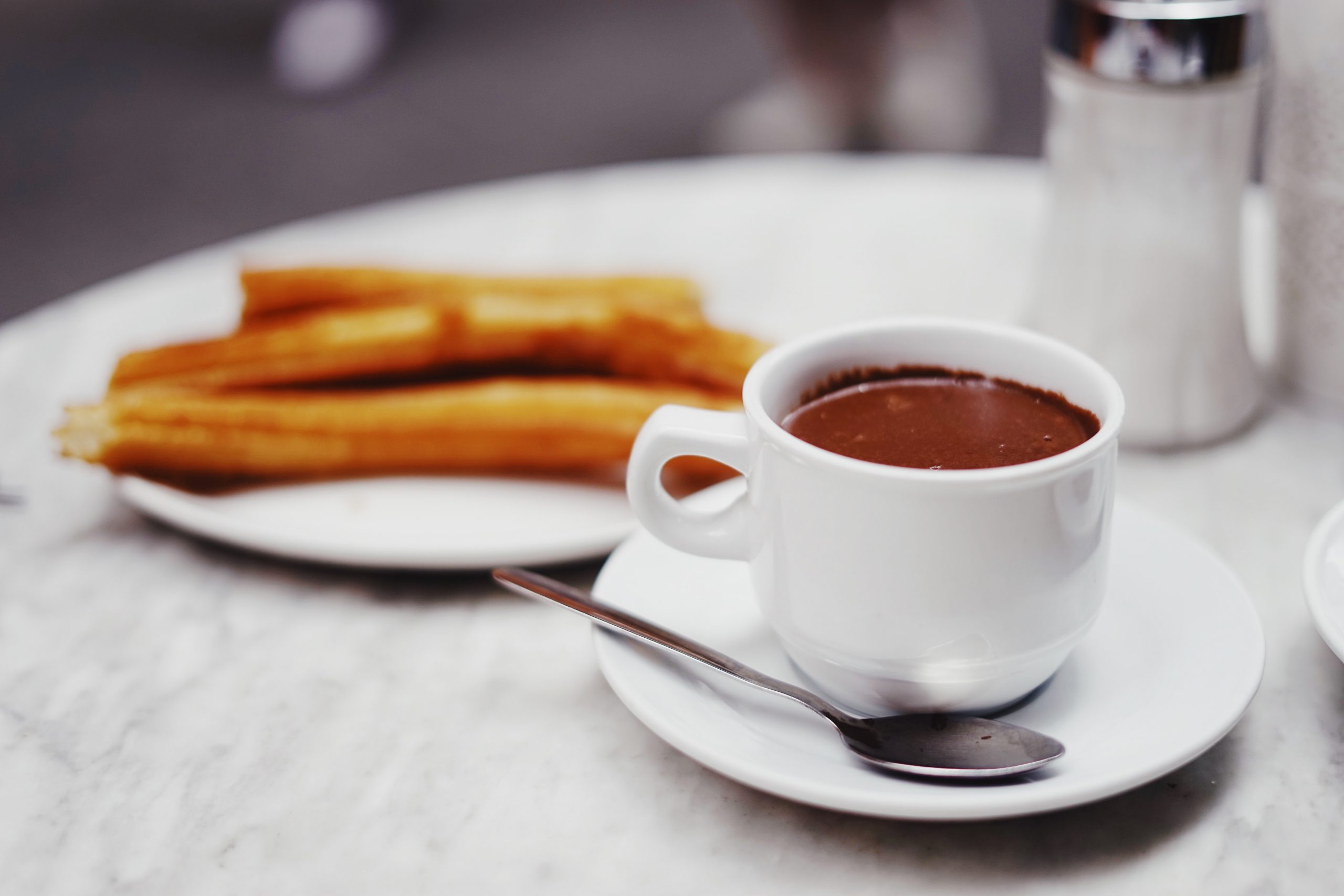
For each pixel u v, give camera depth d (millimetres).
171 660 546
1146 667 502
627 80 2611
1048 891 467
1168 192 603
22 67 2777
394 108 2516
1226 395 625
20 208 2082
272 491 623
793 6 1690
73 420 599
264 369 629
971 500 464
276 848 483
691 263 779
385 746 513
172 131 2420
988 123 1965
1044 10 2777
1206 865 472
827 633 486
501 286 658
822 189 887
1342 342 628
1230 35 587
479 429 616
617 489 625
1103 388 491
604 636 506
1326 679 524
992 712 495
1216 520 590
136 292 774
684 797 495
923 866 475
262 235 846
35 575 584
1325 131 604
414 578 581
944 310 727
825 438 499
